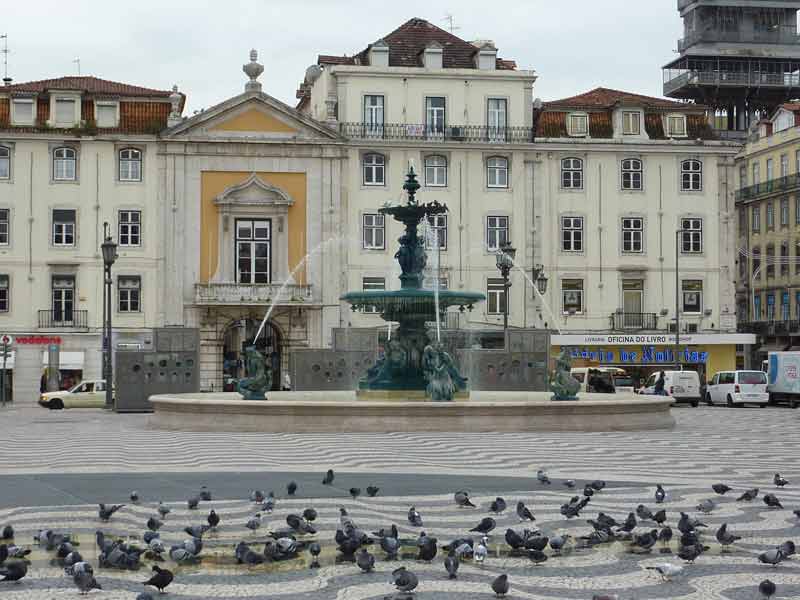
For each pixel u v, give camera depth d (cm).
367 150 5581
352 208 5562
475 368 3859
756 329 6975
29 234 5388
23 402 5291
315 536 1047
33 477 1552
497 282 5659
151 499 1310
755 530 1098
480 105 5681
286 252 5497
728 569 912
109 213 5431
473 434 2397
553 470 1662
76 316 5384
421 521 1108
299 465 1725
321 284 5512
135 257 5428
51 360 5341
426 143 5591
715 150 5822
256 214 5491
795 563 940
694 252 5822
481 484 1469
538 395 3155
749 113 9169
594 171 5753
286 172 5519
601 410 2555
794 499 1332
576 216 5738
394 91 5628
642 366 5738
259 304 5403
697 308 5831
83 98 5481
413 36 5888
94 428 2805
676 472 1650
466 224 5647
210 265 5462
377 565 917
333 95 5641
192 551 891
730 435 2514
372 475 1576
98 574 881
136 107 5512
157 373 3891
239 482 1487
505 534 967
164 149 5456
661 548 995
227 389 5328
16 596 807
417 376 2850
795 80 8944
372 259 5562
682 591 835
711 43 9031
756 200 7094
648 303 5778
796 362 4703
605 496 1353
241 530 1081
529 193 5694
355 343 5334
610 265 5747
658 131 5859
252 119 5500
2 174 5391
